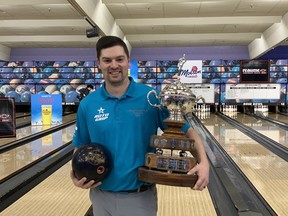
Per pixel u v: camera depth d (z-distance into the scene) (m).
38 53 10.48
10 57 10.48
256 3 5.70
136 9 6.18
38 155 3.78
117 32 7.33
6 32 8.05
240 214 2.24
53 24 6.93
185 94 1.27
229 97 9.51
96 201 1.36
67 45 9.77
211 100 9.55
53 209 2.35
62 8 5.93
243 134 5.72
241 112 10.20
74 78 9.80
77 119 1.43
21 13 6.30
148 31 8.12
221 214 2.29
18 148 4.22
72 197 2.59
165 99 1.28
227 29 7.83
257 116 8.98
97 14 5.46
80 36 8.57
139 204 1.31
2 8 5.92
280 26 6.66
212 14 6.54
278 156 3.95
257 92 9.41
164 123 1.32
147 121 1.31
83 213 2.29
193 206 2.41
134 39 8.63
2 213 2.27
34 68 9.86
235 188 2.76
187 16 6.72
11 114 4.86
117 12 6.41
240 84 9.45
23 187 2.83
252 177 3.07
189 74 9.49
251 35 8.34
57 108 6.56
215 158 3.91
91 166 1.23
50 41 8.77
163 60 9.89
